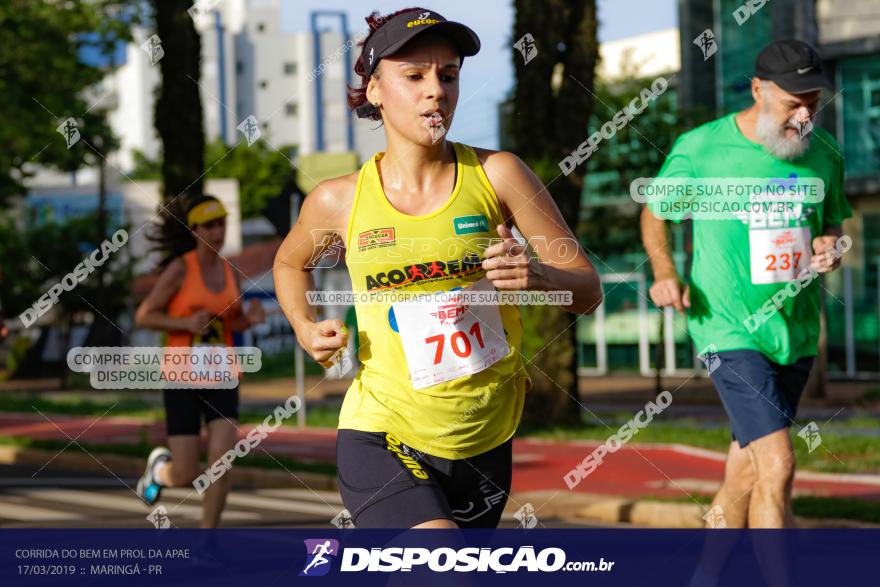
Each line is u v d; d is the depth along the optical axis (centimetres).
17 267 6288
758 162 1022
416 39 678
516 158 714
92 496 1962
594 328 6275
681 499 1692
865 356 5166
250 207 8938
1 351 8138
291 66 15000
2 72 4800
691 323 1030
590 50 3023
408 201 704
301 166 6372
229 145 9300
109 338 6241
